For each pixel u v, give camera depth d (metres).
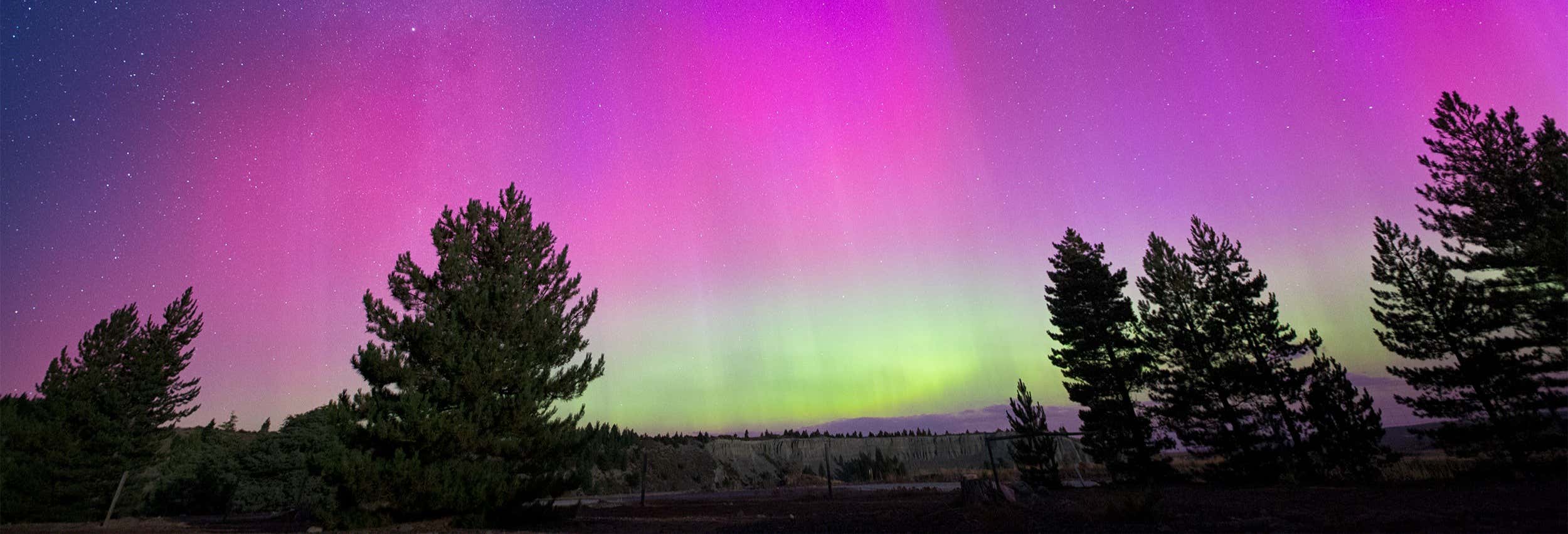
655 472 65.12
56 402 26.17
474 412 15.42
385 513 14.67
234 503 31.59
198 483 31.92
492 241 18.17
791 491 34.91
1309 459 21.41
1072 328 28.28
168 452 33.47
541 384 16.58
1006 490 16.64
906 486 35.38
